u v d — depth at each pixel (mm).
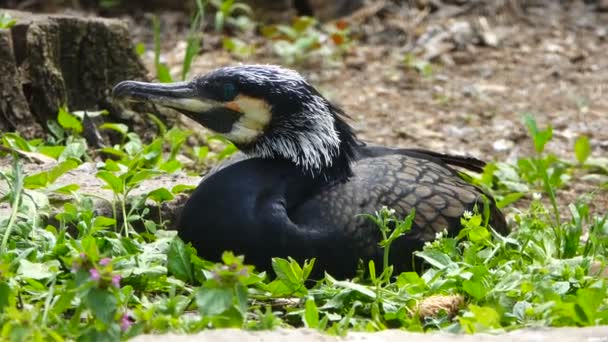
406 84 20641
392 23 22938
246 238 10531
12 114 14695
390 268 10188
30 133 14852
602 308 9555
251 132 11305
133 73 15828
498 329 8891
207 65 20766
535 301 9602
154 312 8789
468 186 12055
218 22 20875
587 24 23672
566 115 19391
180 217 11008
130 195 12016
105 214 11703
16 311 8211
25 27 14883
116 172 12555
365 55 21828
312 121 11203
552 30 23344
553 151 17734
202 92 11328
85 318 9141
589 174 16266
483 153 17641
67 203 11391
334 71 21094
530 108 19688
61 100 15125
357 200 11062
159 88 11391
